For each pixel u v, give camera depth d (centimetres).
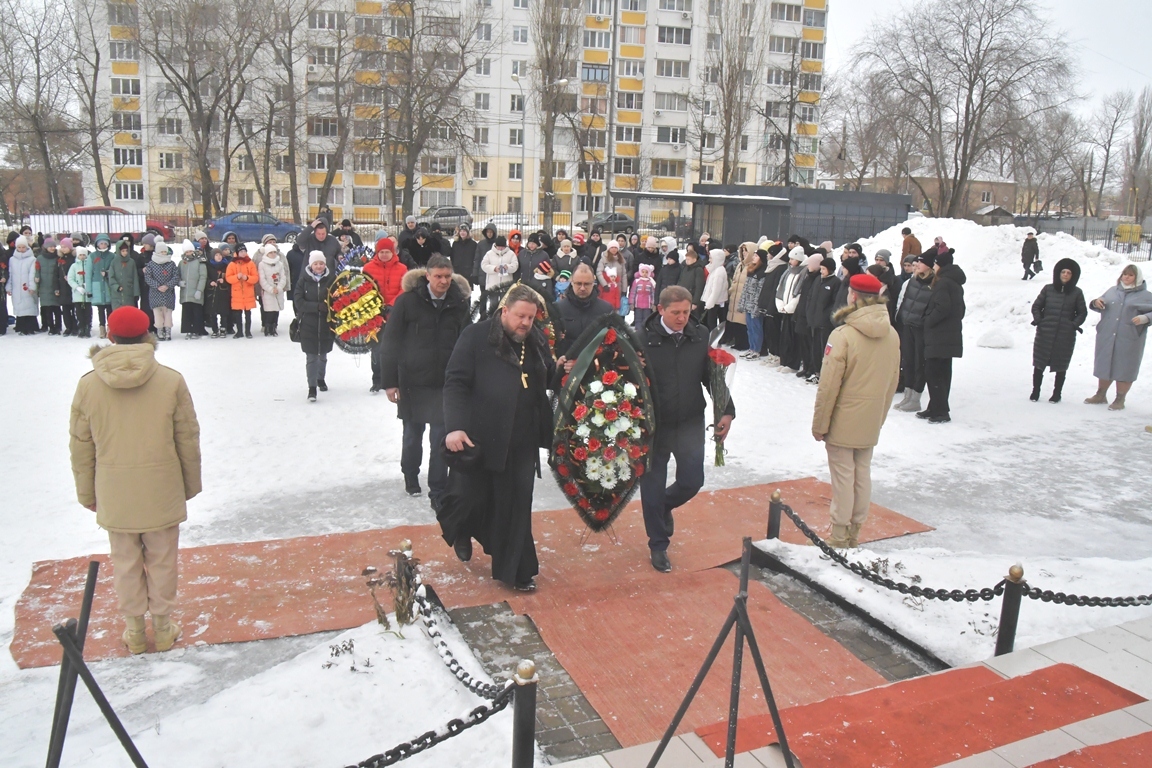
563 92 4728
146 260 1551
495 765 349
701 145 5694
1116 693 396
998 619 490
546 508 706
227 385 1122
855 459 605
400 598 455
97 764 342
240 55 4431
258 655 454
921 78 4097
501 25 5738
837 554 508
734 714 285
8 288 1557
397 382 675
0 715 394
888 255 1119
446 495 541
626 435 555
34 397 1030
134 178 5412
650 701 404
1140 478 823
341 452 836
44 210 5425
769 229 2981
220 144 5316
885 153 5531
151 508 439
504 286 664
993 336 1578
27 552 584
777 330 1377
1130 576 558
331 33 4906
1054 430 997
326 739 364
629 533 645
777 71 6134
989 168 4972
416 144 4175
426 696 396
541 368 534
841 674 437
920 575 539
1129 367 1078
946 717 370
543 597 517
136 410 433
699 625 484
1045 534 676
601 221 4150
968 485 795
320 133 5503
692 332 572
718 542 628
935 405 1023
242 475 761
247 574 554
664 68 6191
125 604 447
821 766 333
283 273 1562
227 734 363
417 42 4294
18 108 4481
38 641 462
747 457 860
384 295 1059
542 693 410
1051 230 4378
